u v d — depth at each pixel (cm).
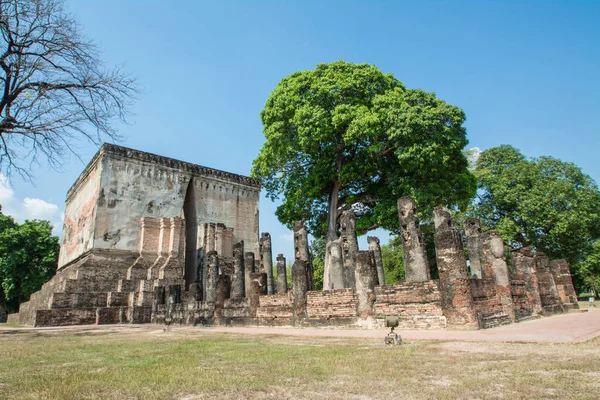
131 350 1059
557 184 3447
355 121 2423
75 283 2912
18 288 4606
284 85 2888
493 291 1423
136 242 3388
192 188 3947
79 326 2458
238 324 1902
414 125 2355
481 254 1661
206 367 748
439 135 2391
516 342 902
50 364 862
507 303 1513
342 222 2114
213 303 2088
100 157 3406
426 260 1636
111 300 2791
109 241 3250
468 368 643
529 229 3469
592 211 3509
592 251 3588
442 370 635
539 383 533
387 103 2548
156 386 596
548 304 2053
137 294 2858
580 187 3653
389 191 2803
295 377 629
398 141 2455
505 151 3881
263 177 3152
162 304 2622
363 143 2764
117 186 3406
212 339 1285
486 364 670
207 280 2175
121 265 3247
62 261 4003
